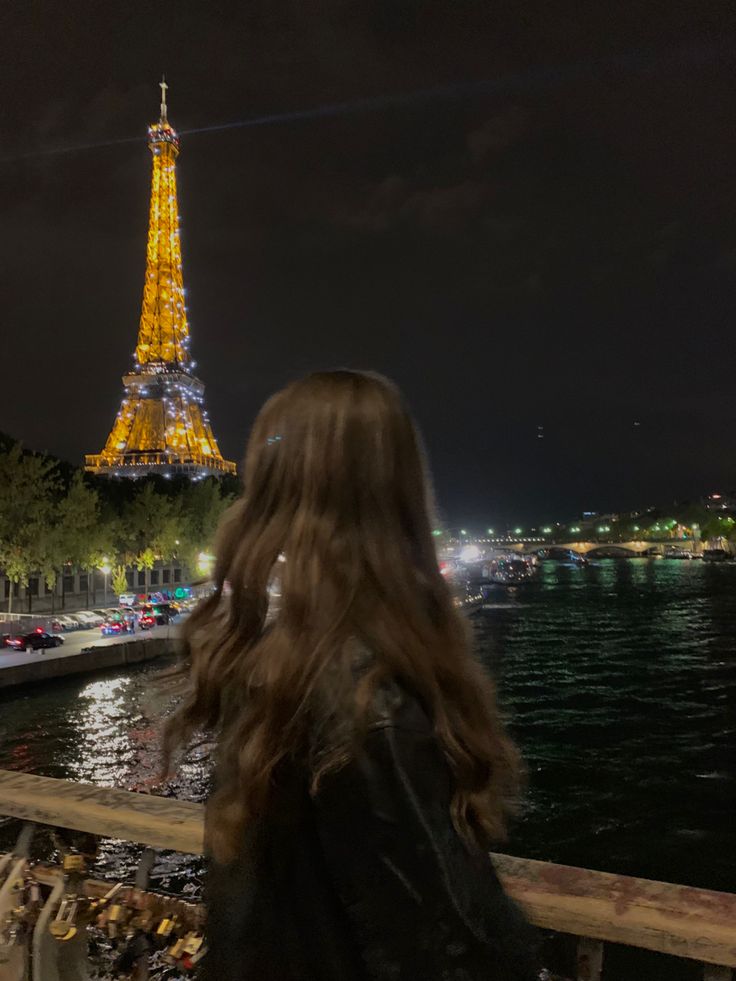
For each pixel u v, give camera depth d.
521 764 1.53
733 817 23.23
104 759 31.03
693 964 12.38
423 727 1.25
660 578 166.12
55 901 2.67
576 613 94.81
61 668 45.03
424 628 1.39
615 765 29.28
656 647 63.72
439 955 1.14
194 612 1.56
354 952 1.23
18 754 31.94
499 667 53.84
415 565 1.51
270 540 1.47
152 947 2.60
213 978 1.38
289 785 1.27
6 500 54.25
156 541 74.69
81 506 59.50
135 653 50.16
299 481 1.49
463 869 1.22
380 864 1.16
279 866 1.30
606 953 12.90
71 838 2.98
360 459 1.49
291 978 1.26
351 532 1.45
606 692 44.66
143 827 2.67
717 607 98.62
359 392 1.56
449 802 1.28
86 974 2.70
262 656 1.36
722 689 44.94
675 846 21.17
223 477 108.31
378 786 1.18
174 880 11.54
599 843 21.48
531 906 2.19
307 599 1.36
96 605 77.38
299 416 1.54
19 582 64.06
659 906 2.12
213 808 1.39
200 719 1.45
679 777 27.59
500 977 1.23
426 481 1.60
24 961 2.69
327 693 1.25
